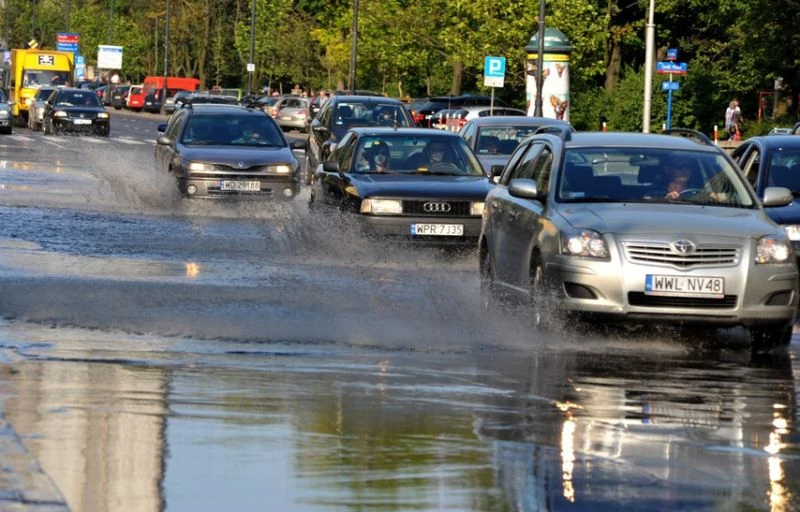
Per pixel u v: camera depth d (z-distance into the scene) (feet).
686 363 92.17
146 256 150.92
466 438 65.05
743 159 150.41
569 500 53.88
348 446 62.18
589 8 551.18
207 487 53.78
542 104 418.92
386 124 278.46
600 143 112.47
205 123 226.58
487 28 549.13
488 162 211.82
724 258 99.25
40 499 49.55
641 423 70.74
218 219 200.44
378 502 52.37
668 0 589.73
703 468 60.80
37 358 83.82
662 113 532.73
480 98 582.76
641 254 98.94
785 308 99.91
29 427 63.26
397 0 637.30
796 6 476.13
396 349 92.99
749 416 73.77
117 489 52.90
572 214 103.30
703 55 607.78
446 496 53.67
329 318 106.52
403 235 158.51
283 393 75.15
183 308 109.70
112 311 106.63
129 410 68.44
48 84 600.39
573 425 69.31
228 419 67.31
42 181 258.78
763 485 57.82
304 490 53.78
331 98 287.28
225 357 87.15
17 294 114.32
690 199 108.17
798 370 90.79
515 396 77.05
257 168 214.28
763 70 510.17
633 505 53.57
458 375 83.41
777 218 135.33
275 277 134.82
